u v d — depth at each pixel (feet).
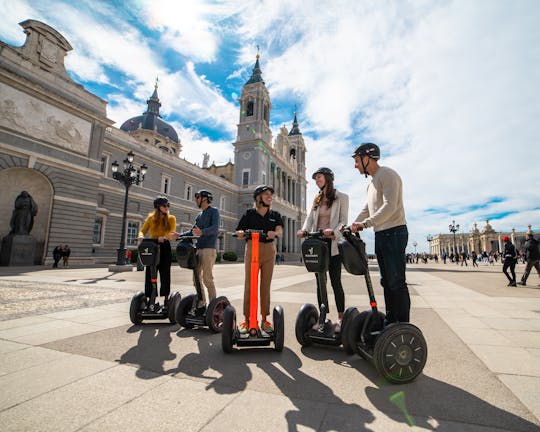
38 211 59.31
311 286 29.43
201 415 5.83
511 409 6.08
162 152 100.22
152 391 6.86
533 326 13.03
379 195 9.32
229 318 9.64
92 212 66.18
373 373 8.07
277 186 178.70
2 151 52.24
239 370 8.21
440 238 318.45
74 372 7.90
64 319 13.92
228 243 135.85
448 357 9.18
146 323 13.70
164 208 14.67
